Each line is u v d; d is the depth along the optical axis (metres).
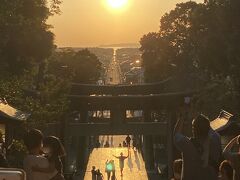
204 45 45.69
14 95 34.16
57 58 113.25
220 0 41.28
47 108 42.59
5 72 37.31
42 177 6.98
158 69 92.88
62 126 61.56
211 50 45.22
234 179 6.81
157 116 94.81
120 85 95.44
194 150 6.15
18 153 22.97
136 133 68.06
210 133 6.23
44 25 47.94
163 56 82.12
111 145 120.94
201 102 43.50
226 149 6.87
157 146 93.94
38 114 36.53
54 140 7.42
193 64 73.69
